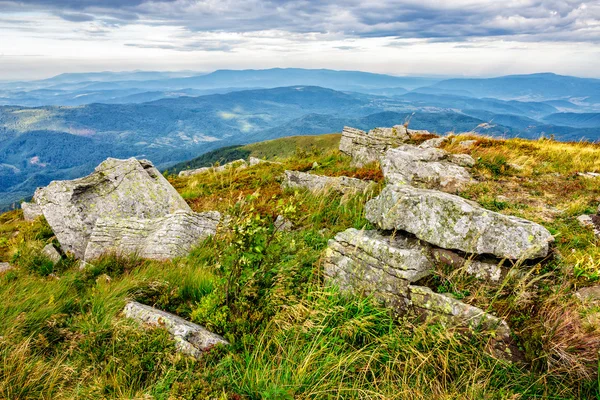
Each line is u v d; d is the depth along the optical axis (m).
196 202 9.46
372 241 4.58
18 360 3.81
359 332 4.14
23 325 4.27
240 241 4.26
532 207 6.08
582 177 7.31
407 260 4.27
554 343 3.63
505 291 4.12
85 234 6.98
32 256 6.41
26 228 8.46
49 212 7.03
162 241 6.39
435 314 4.02
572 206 5.82
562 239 4.93
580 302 3.87
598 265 4.16
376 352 3.94
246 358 3.93
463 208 4.39
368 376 3.87
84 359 3.97
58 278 5.54
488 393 3.53
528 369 3.67
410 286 4.19
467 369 3.75
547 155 8.99
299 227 6.73
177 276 5.32
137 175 7.88
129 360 3.88
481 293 4.07
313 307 4.37
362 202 7.27
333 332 4.17
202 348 4.06
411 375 3.76
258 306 4.47
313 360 3.86
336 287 4.64
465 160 8.34
